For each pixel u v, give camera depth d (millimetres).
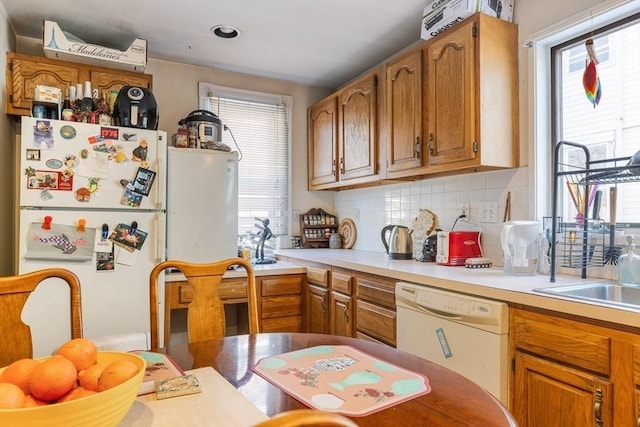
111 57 2572
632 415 1161
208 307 1455
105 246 2207
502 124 2047
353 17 2463
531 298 1434
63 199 2123
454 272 2004
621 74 1814
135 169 2285
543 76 2047
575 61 1987
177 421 765
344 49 2941
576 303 1297
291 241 3631
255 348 1207
